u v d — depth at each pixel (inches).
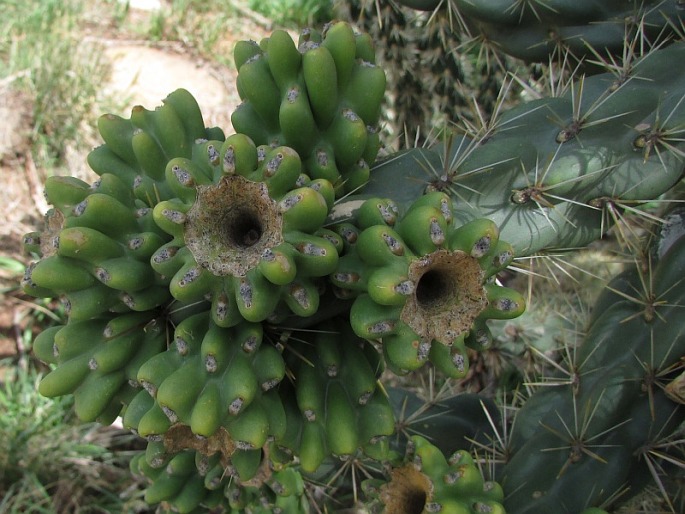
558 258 8.6
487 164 7.2
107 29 22.1
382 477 9.1
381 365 7.0
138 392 6.4
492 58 12.3
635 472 8.1
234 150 5.8
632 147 7.6
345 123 6.5
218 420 5.8
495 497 7.3
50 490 14.5
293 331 6.5
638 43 9.3
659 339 8.0
